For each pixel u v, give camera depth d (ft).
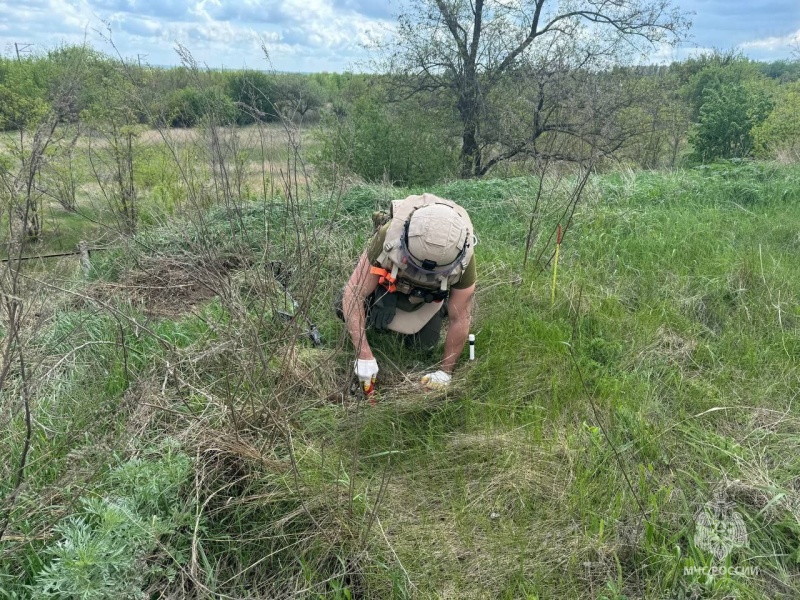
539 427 9.03
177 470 7.04
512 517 7.72
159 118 14.23
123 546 5.92
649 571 6.89
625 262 15.15
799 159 29.78
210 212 15.85
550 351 10.80
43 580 5.57
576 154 29.32
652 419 9.29
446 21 42.52
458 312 10.11
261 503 7.44
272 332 10.92
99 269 15.35
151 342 11.07
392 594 6.66
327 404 9.46
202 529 7.00
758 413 9.36
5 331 8.48
